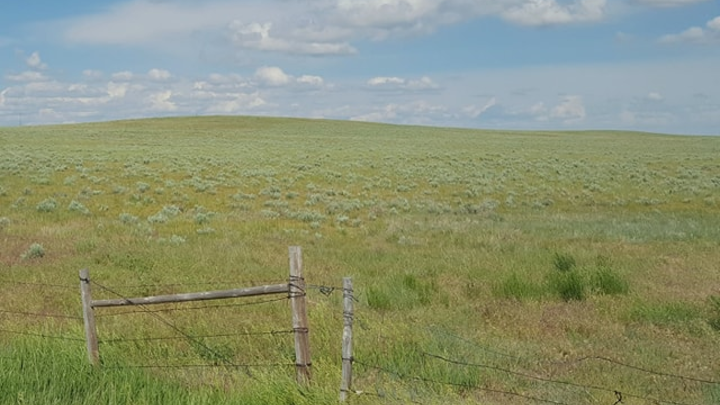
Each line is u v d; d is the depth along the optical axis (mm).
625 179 45562
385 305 12492
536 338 10469
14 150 57562
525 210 30797
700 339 10445
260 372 7906
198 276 14836
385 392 7344
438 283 14305
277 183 39844
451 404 7195
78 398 7090
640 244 20219
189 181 38438
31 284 13609
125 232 21734
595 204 33344
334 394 7051
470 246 19938
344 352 7129
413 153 69375
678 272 15719
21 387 7188
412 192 37875
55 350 8531
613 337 10531
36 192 32250
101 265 16156
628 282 14367
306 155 63188
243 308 11852
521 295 13391
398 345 9328
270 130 119500
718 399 7852
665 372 8875
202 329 10336
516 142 101188
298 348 7406
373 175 46406
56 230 21422
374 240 21312
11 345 9000
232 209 29531
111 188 35031
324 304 11453
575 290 13375
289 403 7004
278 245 19766
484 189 38406
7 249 18109
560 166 56188
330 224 25484
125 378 7562
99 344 8945
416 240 20875
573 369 8922
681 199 34906
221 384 7797
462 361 8906
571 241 20734
